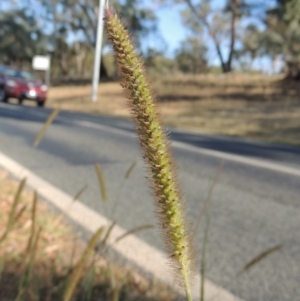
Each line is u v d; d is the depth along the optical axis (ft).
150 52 143.23
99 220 13.15
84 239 11.30
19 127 37.24
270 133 41.96
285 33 86.79
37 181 17.93
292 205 16.21
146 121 2.03
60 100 90.12
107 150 26.99
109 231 5.97
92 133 35.32
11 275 8.66
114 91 96.12
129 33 2.05
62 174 19.75
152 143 2.04
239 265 10.39
